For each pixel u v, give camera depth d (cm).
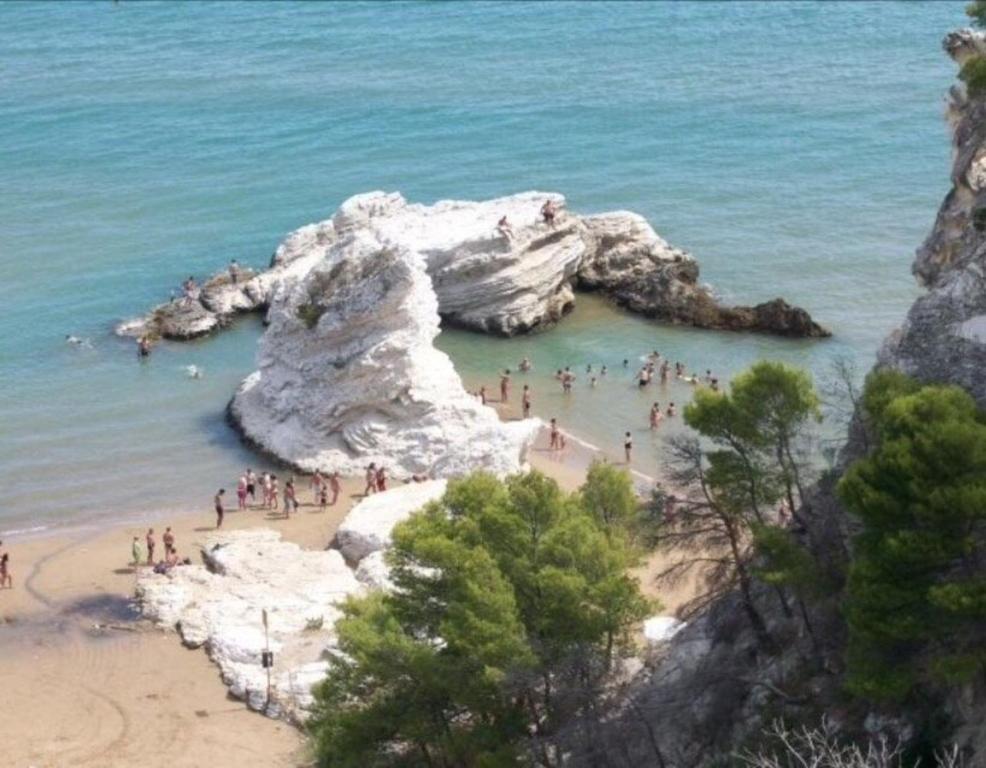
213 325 11600
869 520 4556
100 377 10862
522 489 5416
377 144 15900
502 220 11519
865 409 5172
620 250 12212
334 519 8912
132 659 7406
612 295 12119
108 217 13925
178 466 9625
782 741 4678
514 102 17250
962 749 4434
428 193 14462
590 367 10925
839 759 4247
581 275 12188
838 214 13575
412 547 5425
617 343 11356
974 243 6056
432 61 19225
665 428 9975
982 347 5412
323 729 5431
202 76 18738
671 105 16975
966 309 5569
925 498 4388
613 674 5291
